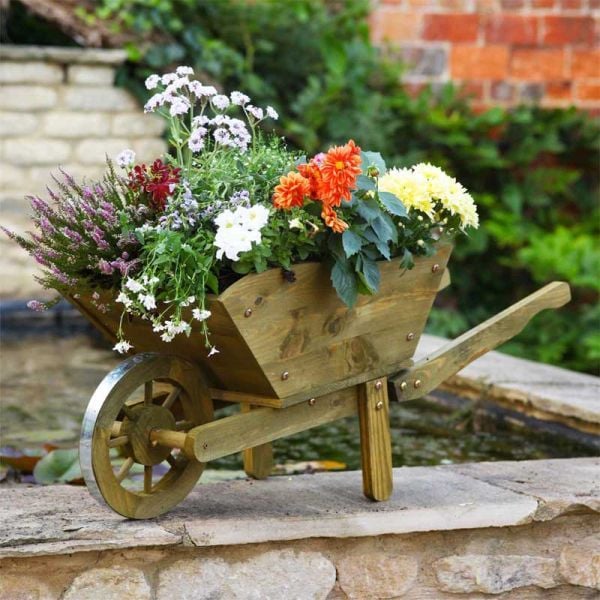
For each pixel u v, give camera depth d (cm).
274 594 378
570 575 414
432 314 1043
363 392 404
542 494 412
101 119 1020
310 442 598
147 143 1037
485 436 608
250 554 376
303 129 1041
